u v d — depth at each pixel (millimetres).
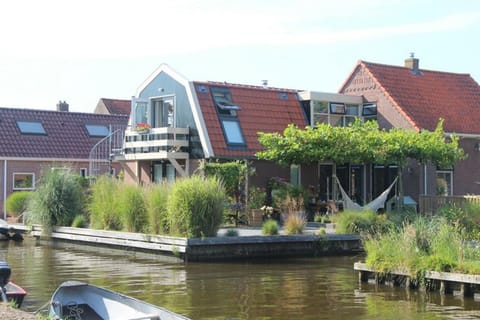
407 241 16734
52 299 11883
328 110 33500
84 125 41750
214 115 30469
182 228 21641
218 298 14906
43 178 28828
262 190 30609
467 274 15102
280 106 32781
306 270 19078
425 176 31156
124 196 24188
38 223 27922
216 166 27703
